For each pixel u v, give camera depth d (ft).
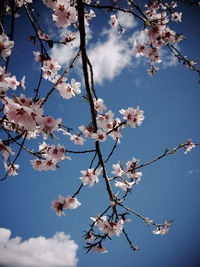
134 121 7.46
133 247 7.42
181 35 8.38
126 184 8.81
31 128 4.06
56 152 7.34
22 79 8.42
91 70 7.32
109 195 7.54
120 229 7.15
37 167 7.97
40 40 6.97
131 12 6.36
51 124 4.75
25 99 4.52
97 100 8.68
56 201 7.29
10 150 4.16
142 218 7.88
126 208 7.66
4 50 4.96
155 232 9.14
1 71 4.88
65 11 7.46
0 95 5.04
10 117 4.03
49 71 8.81
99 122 8.23
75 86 8.52
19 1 7.00
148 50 9.36
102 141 7.17
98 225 7.32
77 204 7.32
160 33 7.22
